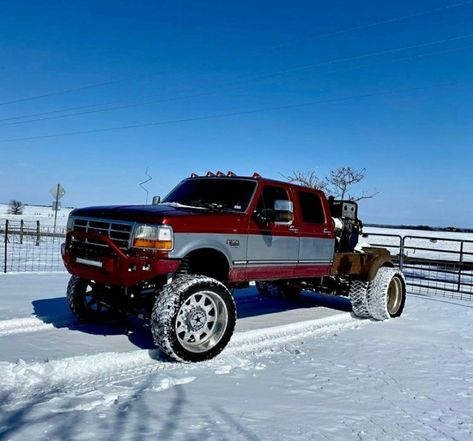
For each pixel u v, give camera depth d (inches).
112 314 261.3
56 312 268.5
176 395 155.8
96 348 208.5
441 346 244.2
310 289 319.3
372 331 275.0
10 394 151.7
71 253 221.3
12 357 189.2
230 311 206.4
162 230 193.2
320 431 133.9
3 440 115.9
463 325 303.7
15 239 914.1
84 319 250.5
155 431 126.3
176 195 267.4
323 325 285.7
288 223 255.9
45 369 172.7
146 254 193.9
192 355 192.2
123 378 171.6
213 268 230.4
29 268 508.1
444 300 413.4
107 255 202.8
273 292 370.6
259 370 189.6
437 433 136.6
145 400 149.6
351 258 301.3
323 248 282.0
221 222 217.9
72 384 163.6
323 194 289.9
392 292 324.8
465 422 145.7
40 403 142.3
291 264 260.7
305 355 215.5
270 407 150.0
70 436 120.1
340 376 186.5
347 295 318.3
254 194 240.5
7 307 278.5
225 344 204.4
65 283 386.0
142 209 208.1
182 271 207.3
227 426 133.0
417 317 327.9
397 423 142.6
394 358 217.0
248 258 232.8
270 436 128.4
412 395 168.4
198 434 126.2
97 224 214.7
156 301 191.8
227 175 262.2
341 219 325.1
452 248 1268.5
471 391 175.2
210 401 151.9
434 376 191.8
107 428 126.5
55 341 216.2
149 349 204.8
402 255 479.2
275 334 255.9
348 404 156.6
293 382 176.6
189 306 195.6
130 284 197.9
